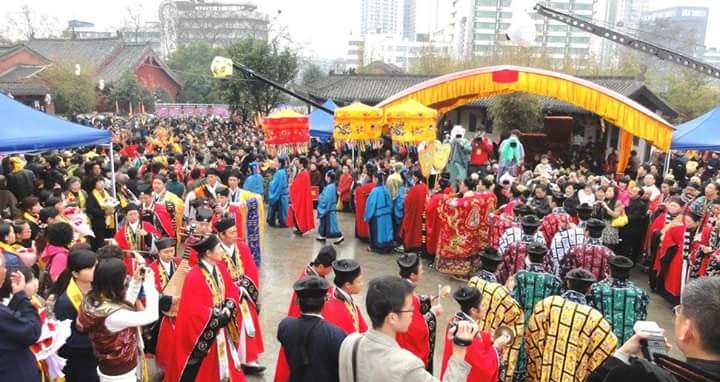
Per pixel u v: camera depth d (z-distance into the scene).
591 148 21.80
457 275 8.85
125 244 6.64
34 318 3.37
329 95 26.39
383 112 11.33
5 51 42.34
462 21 72.19
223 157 13.93
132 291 3.86
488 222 8.46
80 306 3.77
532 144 22.56
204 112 48.06
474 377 3.45
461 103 14.45
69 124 8.28
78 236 7.05
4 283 3.75
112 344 3.75
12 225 5.57
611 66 40.22
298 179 11.66
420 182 10.09
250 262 5.62
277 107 30.38
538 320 4.08
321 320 3.27
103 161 11.44
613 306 4.32
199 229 5.39
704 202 7.89
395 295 2.69
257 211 8.78
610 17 87.75
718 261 6.55
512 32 9.21
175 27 78.06
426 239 9.77
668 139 11.11
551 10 16.39
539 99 22.02
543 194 8.80
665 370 1.95
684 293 2.03
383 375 2.60
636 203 9.60
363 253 10.55
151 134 26.50
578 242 6.05
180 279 5.21
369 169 12.40
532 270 4.81
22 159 12.43
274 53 28.47
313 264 4.36
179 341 4.56
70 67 37.69
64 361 3.87
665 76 39.06
